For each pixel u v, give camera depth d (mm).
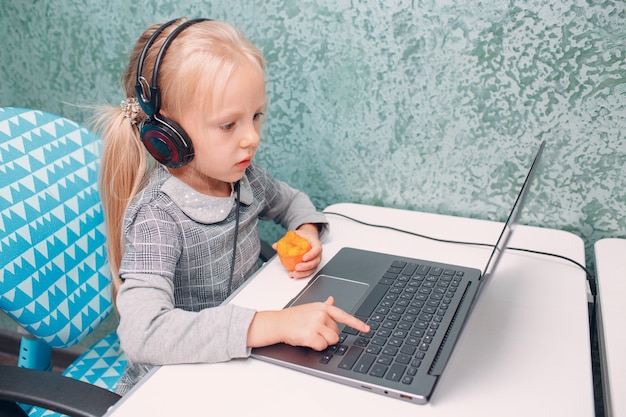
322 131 1197
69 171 1007
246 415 631
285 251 910
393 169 1177
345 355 713
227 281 949
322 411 634
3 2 1290
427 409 634
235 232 938
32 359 1026
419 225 1110
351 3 1081
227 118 810
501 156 1098
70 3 1246
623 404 636
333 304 802
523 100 1047
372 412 631
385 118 1142
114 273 967
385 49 1092
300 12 1119
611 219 1074
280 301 856
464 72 1061
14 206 909
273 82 1190
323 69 1147
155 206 860
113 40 1249
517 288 884
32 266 915
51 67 1318
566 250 1007
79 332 991
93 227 1024
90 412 691
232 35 861
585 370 700
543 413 630
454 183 1146
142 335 727
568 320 800
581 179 1065
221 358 715
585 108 1020
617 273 931
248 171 1037
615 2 944
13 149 940
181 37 827
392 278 899
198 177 916
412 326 768
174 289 921
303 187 1262
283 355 719
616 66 979
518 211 668
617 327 788
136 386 681
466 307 814
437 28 1047
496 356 723
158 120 804
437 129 1116
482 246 1023
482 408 636
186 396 662
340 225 1115
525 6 988
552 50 1001
